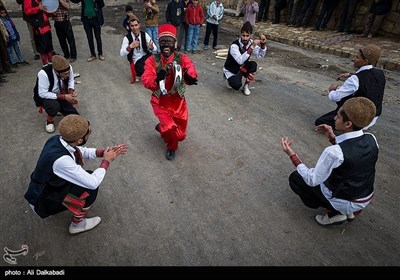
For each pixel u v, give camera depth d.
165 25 3.08
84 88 5.89
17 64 7.22
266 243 2.57
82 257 2.44
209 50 8.73
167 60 3.22
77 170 2.26
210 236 2.63
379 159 3.69
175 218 2.82
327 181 2.43
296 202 3.03
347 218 2.68
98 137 4.21
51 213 2.45
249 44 5.06
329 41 8.62
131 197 3.09
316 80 6.30
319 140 4.11
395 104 5.16
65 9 6.97
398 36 8.16
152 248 2.52
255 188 3.22
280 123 4.57
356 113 2.14
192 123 4.57
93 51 7.50
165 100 3.39
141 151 3.86
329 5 9.33
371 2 8.59
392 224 2.75
